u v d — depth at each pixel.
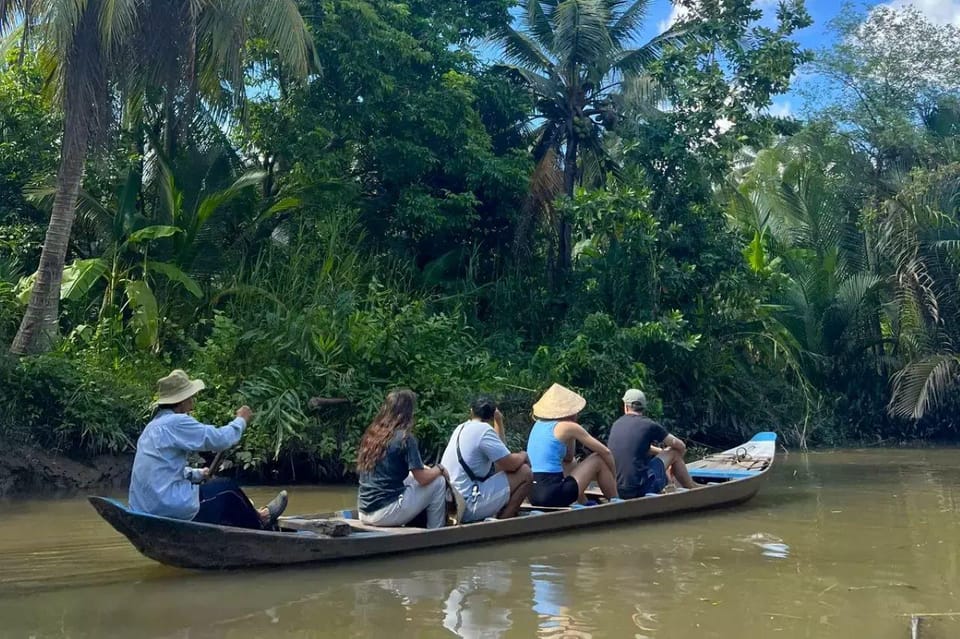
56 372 10.55
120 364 11.74
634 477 8.17
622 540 7.18
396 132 15.87
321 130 14.51
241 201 14.34
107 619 4.92
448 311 15.41
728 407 16.14
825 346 18.33
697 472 9.77
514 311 16.23
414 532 6.52
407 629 4.70
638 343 14.53
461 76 15.90
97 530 7.55
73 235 14.40
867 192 19.73
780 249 18.53
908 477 11.74
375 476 6.77
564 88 17.92
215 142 14.55
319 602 5.24
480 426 7.22
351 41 14.71
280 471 11.27
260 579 5.80
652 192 15.24
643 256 15.14
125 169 14.24
